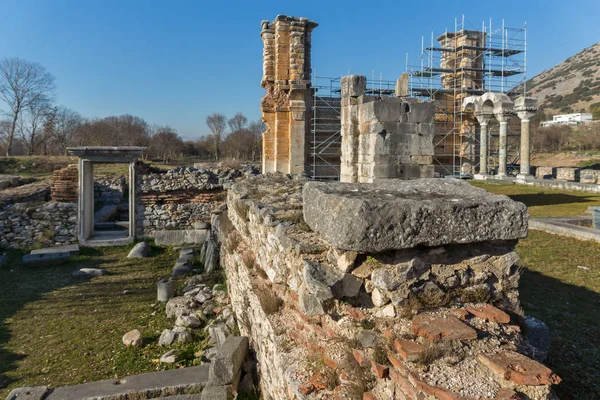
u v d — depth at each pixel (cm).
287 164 1891
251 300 587
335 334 344
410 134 1018
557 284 711
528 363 268
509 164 3328
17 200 1645
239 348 536
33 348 732
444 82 2939
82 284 1096
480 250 371
